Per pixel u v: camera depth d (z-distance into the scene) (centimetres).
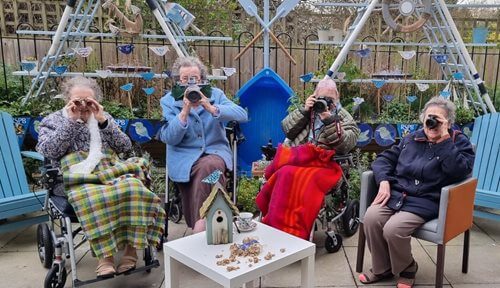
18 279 272
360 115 466
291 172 282
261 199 294
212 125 315
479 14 652
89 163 261
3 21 627
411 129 432
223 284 185
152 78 454
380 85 443
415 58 531
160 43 520
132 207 247
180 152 309
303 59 535
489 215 332
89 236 237
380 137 434
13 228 309
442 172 253
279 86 401
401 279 264
